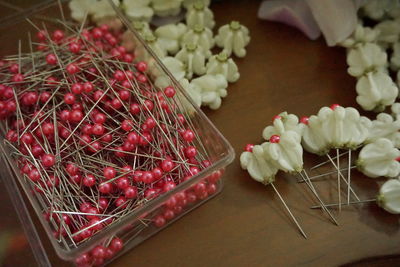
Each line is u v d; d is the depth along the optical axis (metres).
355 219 0.19
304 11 0.23
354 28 0.22
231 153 0.18
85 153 0.19
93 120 0.19
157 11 0.23
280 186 0.19
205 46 0.22
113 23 0.22
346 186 0.19
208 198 0.19
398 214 0.19
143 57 0.21
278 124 0.19
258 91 0.22
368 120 0.20
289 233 0.19
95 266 0.18
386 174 0.19
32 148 0.19
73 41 0.21
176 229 0.19
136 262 0.18
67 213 0.17
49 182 0.18
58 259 0.18
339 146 0.19
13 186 0.20
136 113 0.20
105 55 0.21
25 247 0.19
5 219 0.19
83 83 0.20
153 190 0.18
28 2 0.24
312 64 0.23
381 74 0.21
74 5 0.22
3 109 0.20
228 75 0.22
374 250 0.18
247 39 0.23
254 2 0.24
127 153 0.19
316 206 0.19
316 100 0.22
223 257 0.18
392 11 0.23
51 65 0.21
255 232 0.19
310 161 0.20
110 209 0.18
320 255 0.18
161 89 0.20
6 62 0.22
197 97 0.21
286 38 0.24
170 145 0.19
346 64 0.23
